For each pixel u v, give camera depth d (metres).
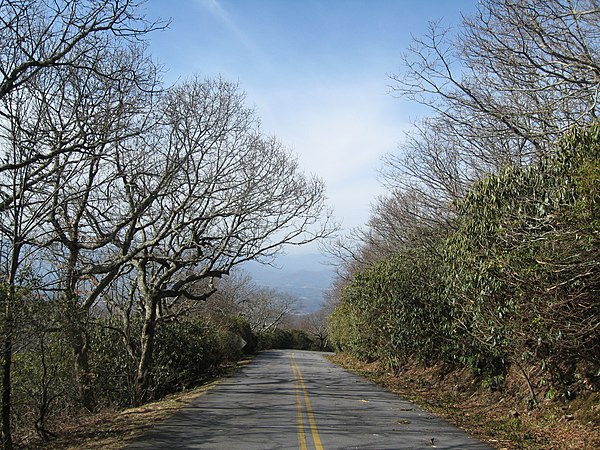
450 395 16.23
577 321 8.91
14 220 11.62
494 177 10.96
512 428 10.83
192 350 24.31
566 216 7.91
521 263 9.11
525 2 11.84
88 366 16.31
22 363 11.52
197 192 20.39
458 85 16.53
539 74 12.30
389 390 18.06
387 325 22.05
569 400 10.88
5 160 12.04
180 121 18.83
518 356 11.30
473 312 11.91
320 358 42.84
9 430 10.80
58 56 11.55
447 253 13.12
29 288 10.51
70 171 14.63
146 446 9.05
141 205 16.89
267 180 21.94
